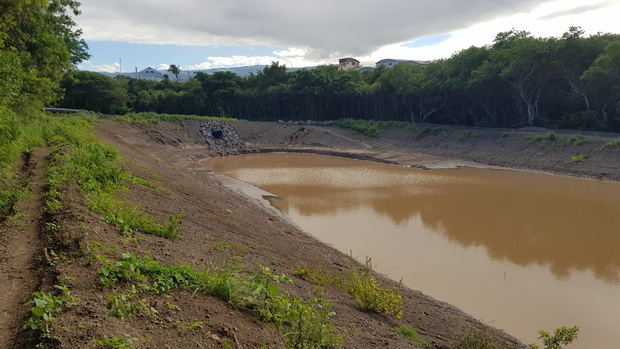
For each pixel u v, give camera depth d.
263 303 7.56
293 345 6.58
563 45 49.03
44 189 12.23
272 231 19.56
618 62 42.31
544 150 45.41
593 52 48.97
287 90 83.06
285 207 28.33
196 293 7.26
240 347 6.09
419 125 64.94
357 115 82.00
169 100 88.44
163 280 7.28
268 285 8.30
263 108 88.50
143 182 17.61
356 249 20.06
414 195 32.53
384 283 15.14
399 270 17.58
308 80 79.81
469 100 63.47
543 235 22.41
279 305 7.52
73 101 75.25
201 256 10.17
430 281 16.58
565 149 43.75
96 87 75.62
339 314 9.31
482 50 59.12
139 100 86.88
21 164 15.53
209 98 88.88
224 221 17.12
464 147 53.31
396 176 41.72
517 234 22.58
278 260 13.48
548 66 50.56
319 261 16.08
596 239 21.77
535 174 41.84
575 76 50.25
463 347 9.26
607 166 38.69
